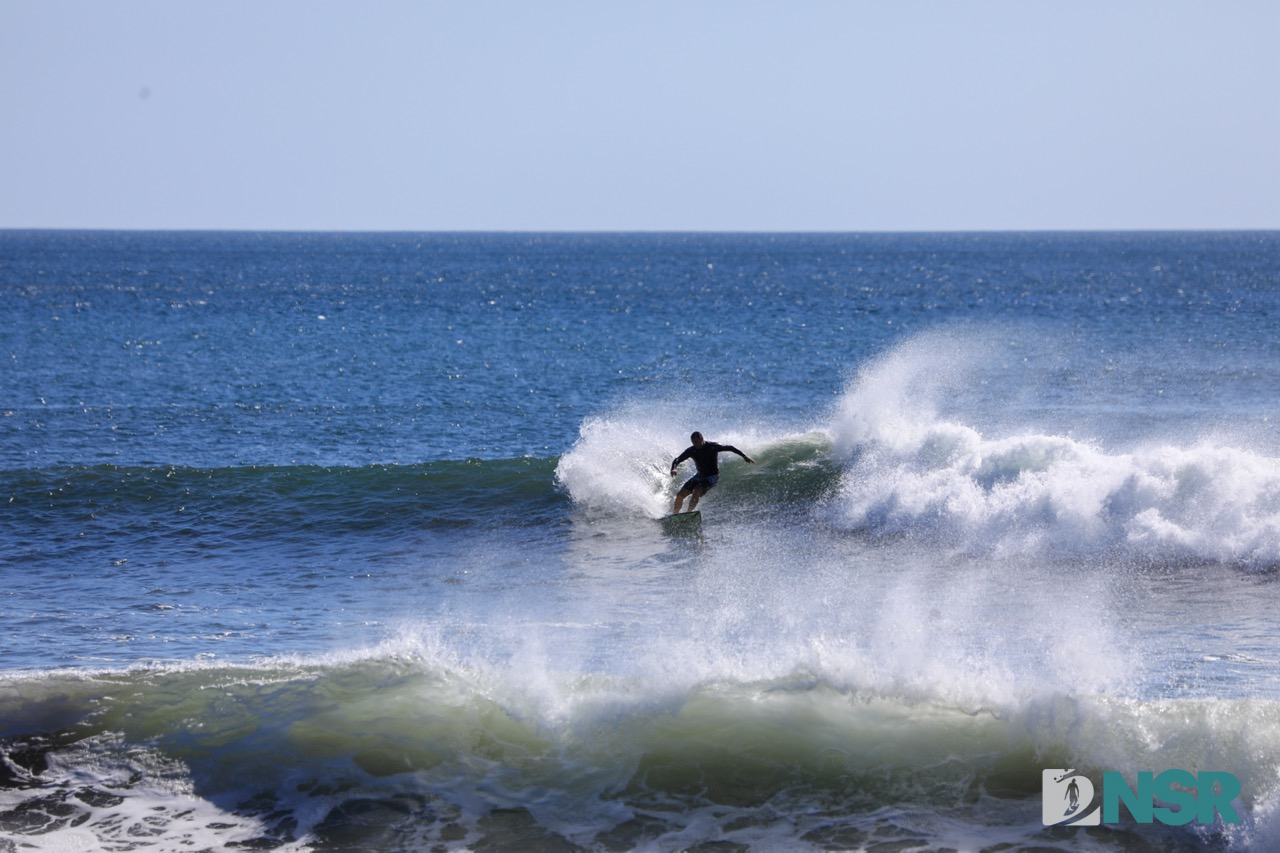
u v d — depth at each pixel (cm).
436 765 3117
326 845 2806
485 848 2792
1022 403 10975
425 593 4975
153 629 4416
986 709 3278
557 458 7269
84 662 3994
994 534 5622
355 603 4812
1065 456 5900
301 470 7050
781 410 10838
